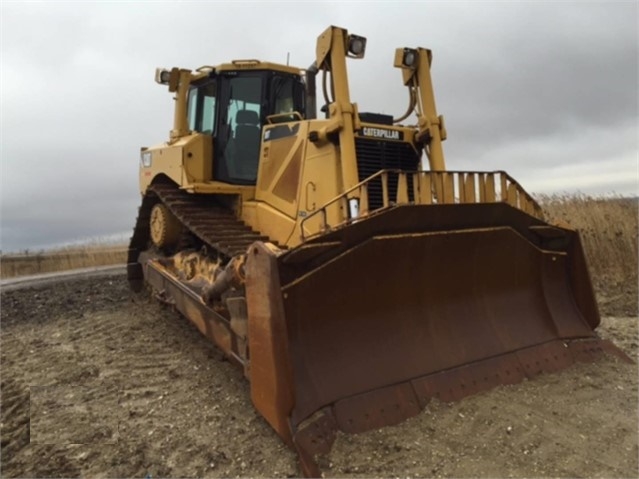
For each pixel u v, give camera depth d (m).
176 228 6.74
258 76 6.02
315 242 3.36
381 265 3.74
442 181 4.02
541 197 10.93
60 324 7.28
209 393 4.33
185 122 6.91
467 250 4.21
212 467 3.18
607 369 4.43
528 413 3.54
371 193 4.54
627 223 9.70
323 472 2.95
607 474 2.86
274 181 5.34
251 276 3.44
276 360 3.15
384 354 3.71
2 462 3.44
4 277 15.80
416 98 5.17
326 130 4.52
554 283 4.99
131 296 8.36
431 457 3.04
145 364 5.19
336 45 4.54
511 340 4.38
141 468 3.23
